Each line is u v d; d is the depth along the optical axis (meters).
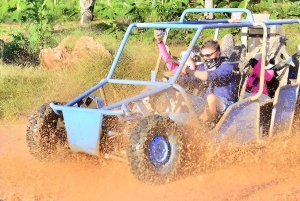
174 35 14.12
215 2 16.73
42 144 5.84
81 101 5.84
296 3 16.77
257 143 6.06
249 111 5.85
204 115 5.64
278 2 19.12
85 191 5.17
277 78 6.67
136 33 14.91
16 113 8.24
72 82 9.23
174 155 5.27
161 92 5.60
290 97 6.41
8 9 19.16
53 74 9.77
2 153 6.48
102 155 5.55
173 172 5.26
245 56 6.46
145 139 5.05
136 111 5.52
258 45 7.32
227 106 5.80
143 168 5.04
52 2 19.12
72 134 5.45
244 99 5.79
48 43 12.48
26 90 9.09
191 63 5.95
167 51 6.26
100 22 17.48
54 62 10.36
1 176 5.64
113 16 16.02
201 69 6.03
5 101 8.73
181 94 5.54
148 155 5.09
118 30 15.41
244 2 15.91
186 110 5.63
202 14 15.55
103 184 5.35
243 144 5.92
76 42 10.58
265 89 6.48
